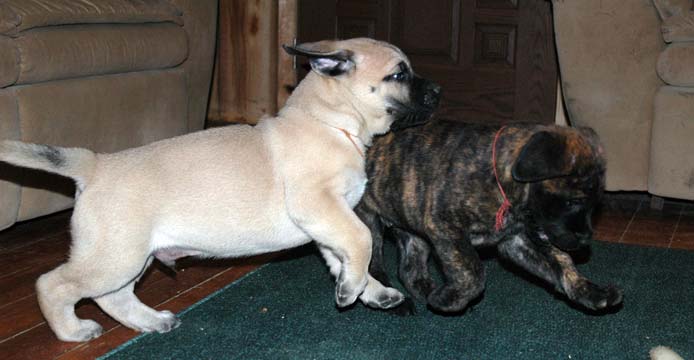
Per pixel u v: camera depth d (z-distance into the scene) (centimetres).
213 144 151
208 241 151
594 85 208
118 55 196
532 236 156
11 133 176
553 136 146
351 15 273
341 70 153
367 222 167
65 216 211
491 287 173
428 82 157
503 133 154
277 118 155
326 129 153
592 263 183
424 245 171
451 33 260
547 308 165
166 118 211
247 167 151
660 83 204
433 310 163
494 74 257
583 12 205
